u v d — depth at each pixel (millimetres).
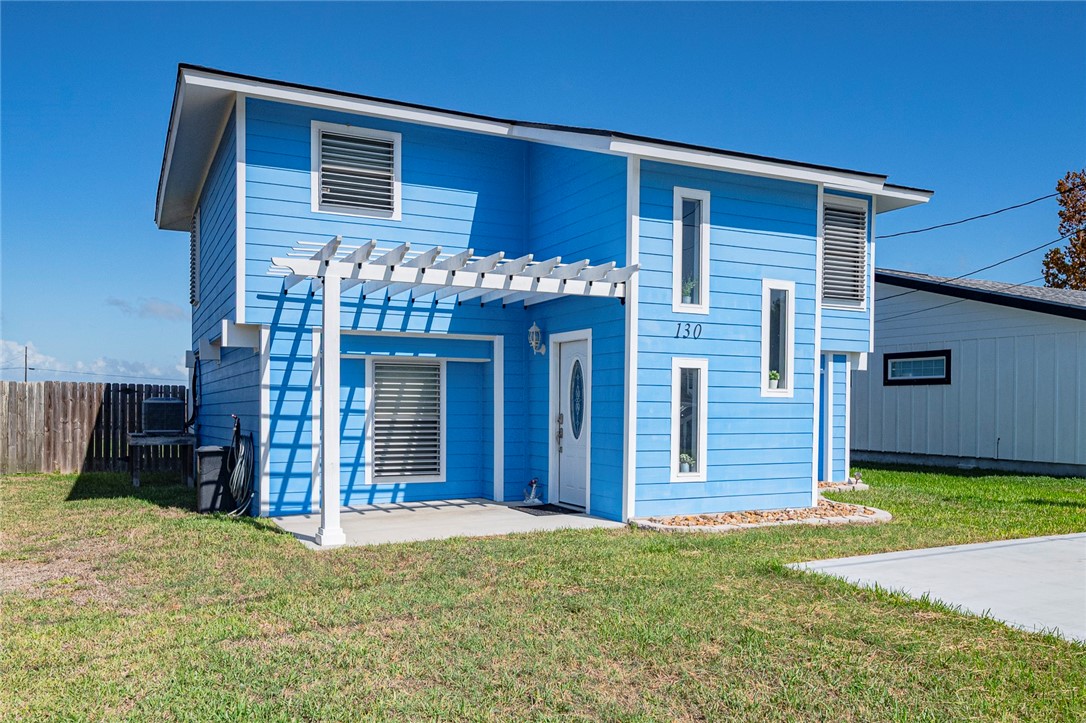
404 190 10680
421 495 11188
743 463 10141
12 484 13758
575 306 10477
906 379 18203
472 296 11008
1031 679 4328
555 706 3990
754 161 10016
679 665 4527
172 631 5094
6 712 3873
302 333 9922
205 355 13422
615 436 9609
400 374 11141
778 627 5215
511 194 11578
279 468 9750
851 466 17531
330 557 7273
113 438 16516
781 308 10578
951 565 7078
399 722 3789
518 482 11422
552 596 5914
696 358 9836
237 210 9555
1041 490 12891
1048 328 15375
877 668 4492
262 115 9719
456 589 6109
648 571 6727
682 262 9828
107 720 3795
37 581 6527
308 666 4480
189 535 8312
